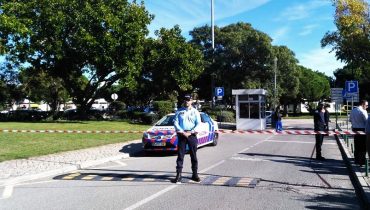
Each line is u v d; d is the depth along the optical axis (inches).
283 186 344.5
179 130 361.7
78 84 1513.3
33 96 2119.8
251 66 1936.5
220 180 370.6
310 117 2522.1
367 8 1141.7
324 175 401.1
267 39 1889.8
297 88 2335.1
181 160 364.2
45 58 1321.4
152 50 1402.6
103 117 1611.7
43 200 298.7
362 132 440.5
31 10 1237.7
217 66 1919.3
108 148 627.5
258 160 509.0
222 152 598.2
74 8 1252.5
